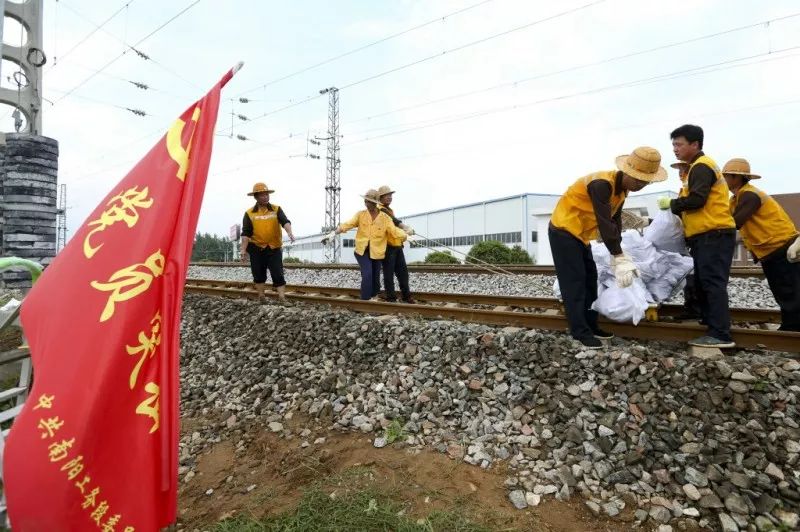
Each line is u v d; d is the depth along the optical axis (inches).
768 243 171.6
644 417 130.6
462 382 159.3
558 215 170.4
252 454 155.5
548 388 146.7
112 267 64.0
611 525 109.3
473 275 424.5
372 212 285.6
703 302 166.1
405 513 116.0
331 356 194.9
